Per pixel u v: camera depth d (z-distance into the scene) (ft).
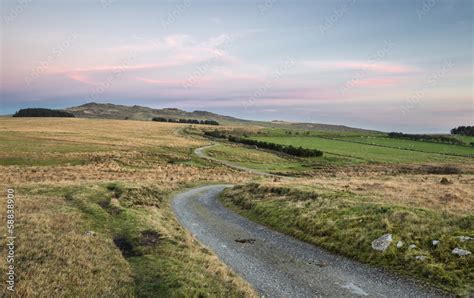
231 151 415.44
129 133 542.98
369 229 72.95
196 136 608.19
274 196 121.39
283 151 445.78
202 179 233.76
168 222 92.17
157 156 315.78
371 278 56.75
